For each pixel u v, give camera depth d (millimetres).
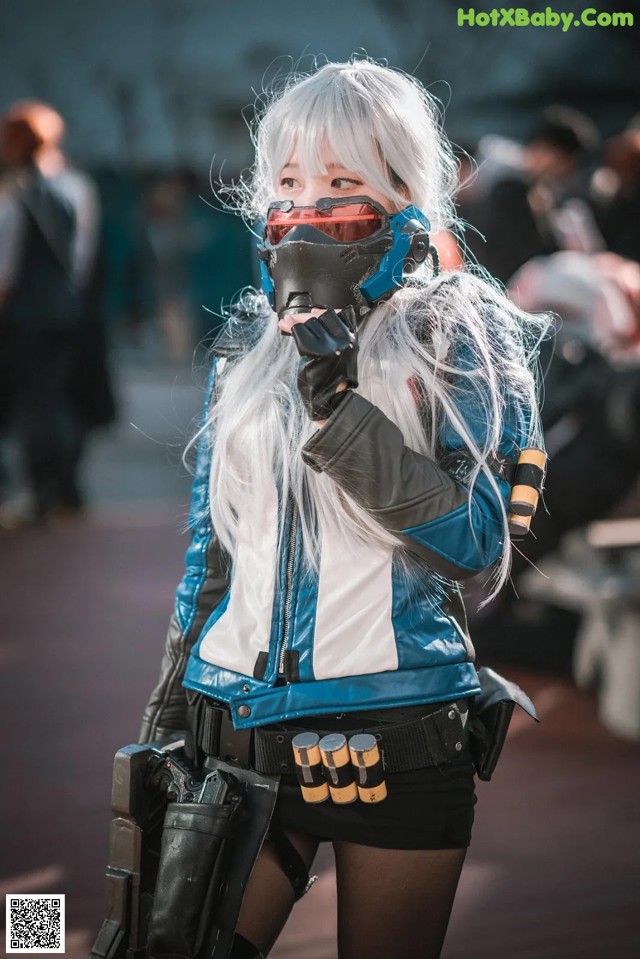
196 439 2338
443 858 2104
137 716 5031
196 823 2039
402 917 2094
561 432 5410
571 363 5383
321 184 2057
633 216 7254
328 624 2051
